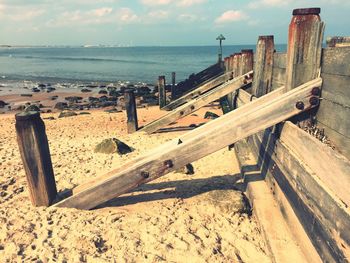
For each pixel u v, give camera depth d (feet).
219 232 14.89
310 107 13.96
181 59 360.48
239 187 19.54
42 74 178.50
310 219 11.41
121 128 41.37
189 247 13.69
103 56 471.62
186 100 50.08
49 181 16.79
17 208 17.12
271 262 12.61
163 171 15.90
